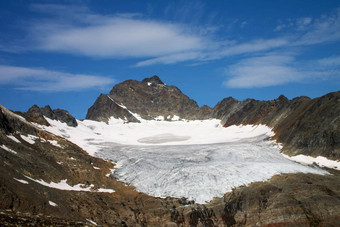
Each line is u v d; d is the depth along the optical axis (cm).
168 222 7706
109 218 7388
